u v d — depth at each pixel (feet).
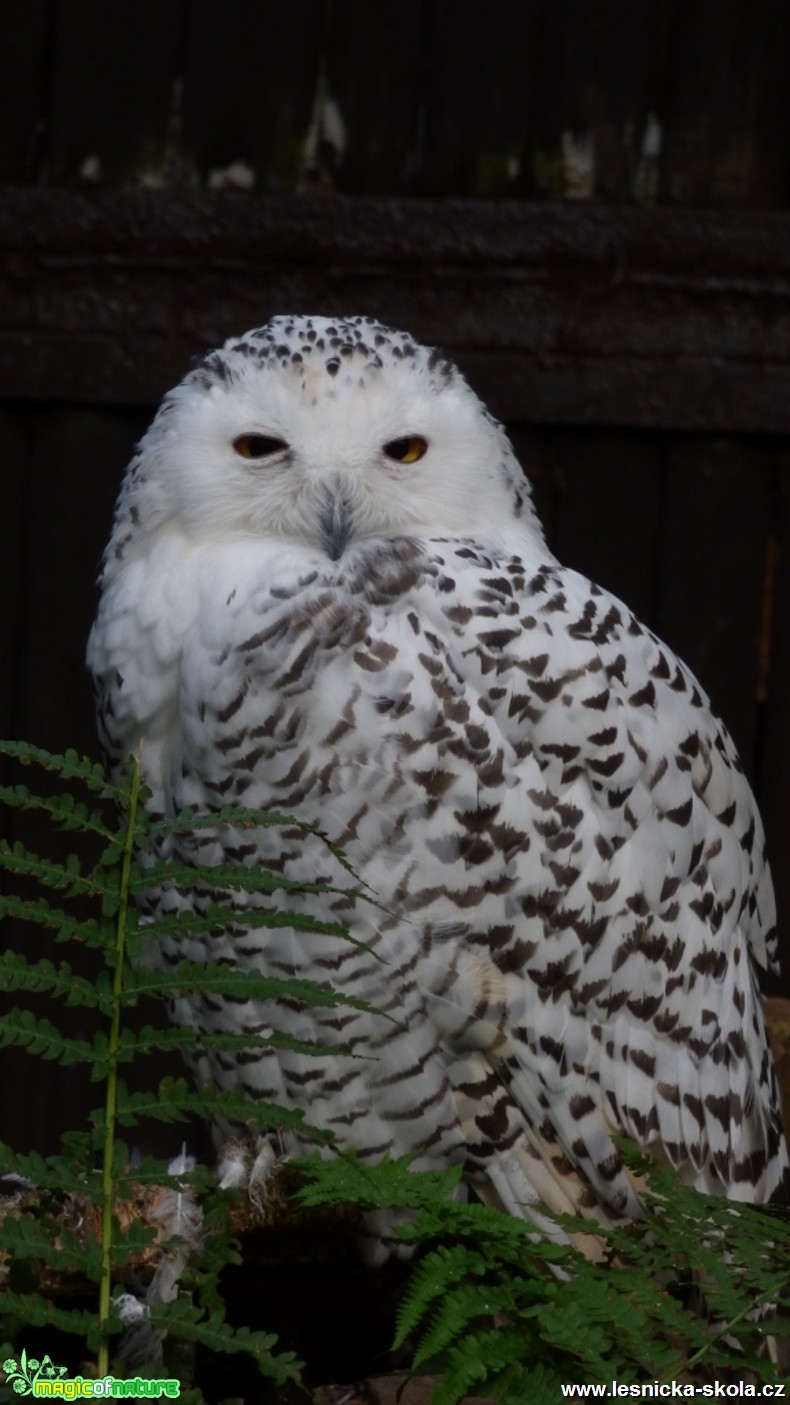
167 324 30.14
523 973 18.53
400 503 20.22
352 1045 18.52
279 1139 19.11
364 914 18.01
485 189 30.86
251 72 30.86
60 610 31.30
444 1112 18.95
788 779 30.63
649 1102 19.27
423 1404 16.19
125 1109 13.26
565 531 30.86
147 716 19.35
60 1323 12.41
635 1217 19.22
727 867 20.18
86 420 31.01
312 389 20.16
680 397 29.96
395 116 30.86
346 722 17.67
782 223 29.68
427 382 20.86
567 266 29.78
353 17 30.76
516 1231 14.26
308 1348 19.45
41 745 31.35
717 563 30.71
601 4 30.53
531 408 30.01
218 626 18.13
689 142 30.66
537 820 18.35
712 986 19.89
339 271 29.91
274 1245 18.52
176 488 20.10
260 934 18.39
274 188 31.04
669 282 29.78
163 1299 14.80
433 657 17.95
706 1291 14.16
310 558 18.86
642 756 19.01
